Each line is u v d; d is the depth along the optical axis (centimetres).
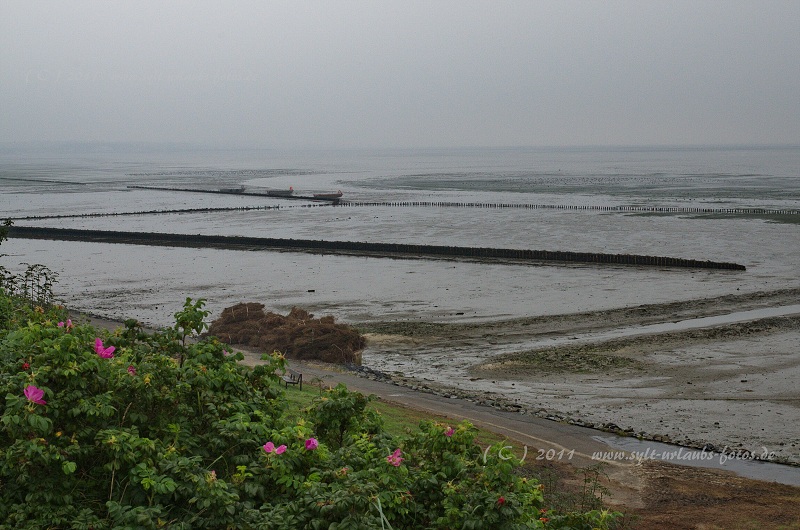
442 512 1031
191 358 1224
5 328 1739
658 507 1872
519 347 3956
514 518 959
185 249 8044
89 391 1061
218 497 926
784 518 1812
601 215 11375
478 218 11212
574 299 5262
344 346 3728
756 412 2875
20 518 912
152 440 1038
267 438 1118
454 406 2834
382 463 1038
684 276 6194
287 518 926
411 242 8594
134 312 4822
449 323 4522
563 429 2595
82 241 8712
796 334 4159
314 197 15175
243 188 17412
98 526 909
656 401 3022
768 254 7344
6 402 1010
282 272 6519
